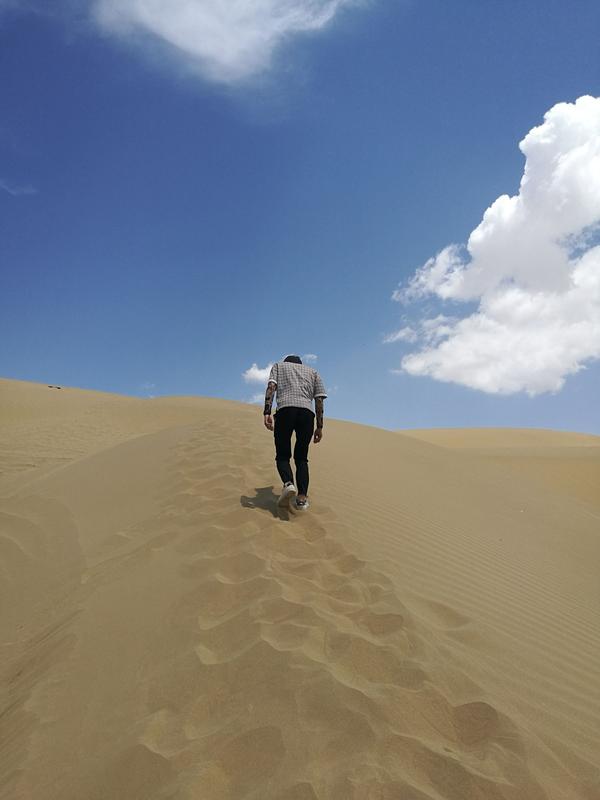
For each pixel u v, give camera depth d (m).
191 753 2.04
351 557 3.95
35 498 6.79
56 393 29.97
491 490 10.17
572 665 3.10
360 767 1.91
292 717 2.18
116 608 3.43
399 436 16.27
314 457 8.37
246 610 3.07
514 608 3.90
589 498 16.83
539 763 2.01
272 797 1.80
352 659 2.58
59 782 2.03
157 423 22.23
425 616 3.18
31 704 2.57
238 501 5.13
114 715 2.38
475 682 2.49
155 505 5.54
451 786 1.86
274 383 5.27
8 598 4.20
